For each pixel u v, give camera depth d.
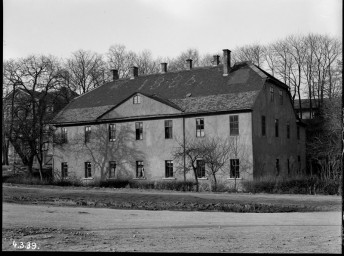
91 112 50.94
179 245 12.81
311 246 12.68
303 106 72.50
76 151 50.69
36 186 40.03
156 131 45.06
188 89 46.91
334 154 44.91
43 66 52.66
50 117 55.81
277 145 45.25
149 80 52.47
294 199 27.39
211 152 40.66
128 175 46.59
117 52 75.00
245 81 43.88
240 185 39.44
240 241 13.62
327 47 57.81
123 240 13.65
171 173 43.88
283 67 63.31
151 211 23.06
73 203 26.69
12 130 52.09
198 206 25.27
